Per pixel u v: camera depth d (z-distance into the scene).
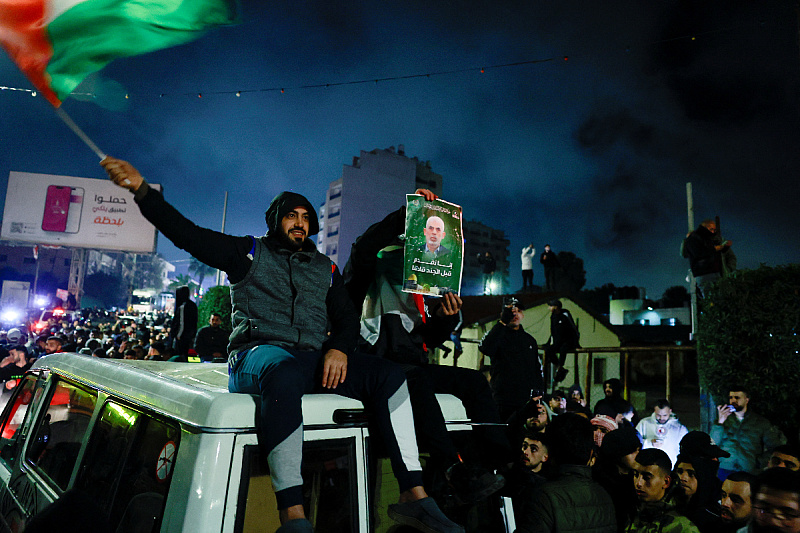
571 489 2.95
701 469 3.63
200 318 18.17
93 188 36.72
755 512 2.49
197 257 2.27
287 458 1.80
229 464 1.79
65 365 3.26
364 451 2.13
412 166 76.94
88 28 1.77
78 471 2.47
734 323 5.94
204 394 1.94
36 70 1.81
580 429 3.14
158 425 2.05
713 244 8.37
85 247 36.72
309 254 2.47
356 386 2.22
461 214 3.10
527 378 5.48
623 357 9.57
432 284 2.91
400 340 3.01
